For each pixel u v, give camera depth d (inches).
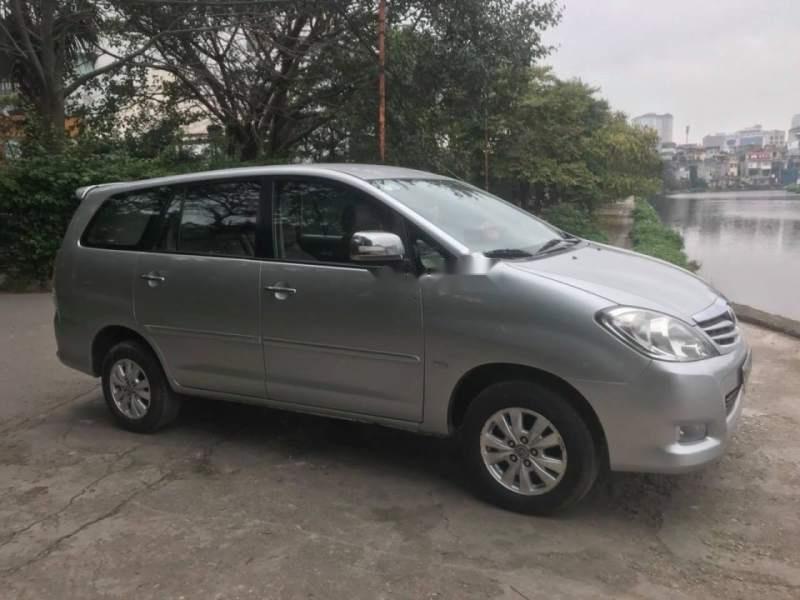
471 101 640.4
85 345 203.9
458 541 137.6
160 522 147.4
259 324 171.5
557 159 1015.6
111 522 147.9
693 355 135.5
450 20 586.9
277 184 173.5
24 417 215.3
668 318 136.9
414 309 150.9
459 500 154.7
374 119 615.8
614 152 1210.0
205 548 136.9
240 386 179.6
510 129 922.7
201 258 181.2
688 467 133.3
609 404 134.2
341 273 160.4
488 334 143.0
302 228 168.4
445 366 148.8
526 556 132.0
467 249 150.3
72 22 546.6
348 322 158.7
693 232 1269.7
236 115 682.8
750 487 159.0
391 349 154.5
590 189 1048.2
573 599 118.9
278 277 168.1
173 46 624.1
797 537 137.9
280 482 165.8
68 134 531.8
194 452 185.2
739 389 150.6
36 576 128.7
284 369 170.7
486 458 149.5
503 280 143.9
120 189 200.7
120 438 196.2
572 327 136.3
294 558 132.6
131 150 644.1
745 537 138.2
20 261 446.0
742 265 778.2
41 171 436.5
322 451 183.9
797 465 169.6
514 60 621.3
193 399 226.7
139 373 197.2
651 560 130.5
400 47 572.1
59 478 170.4
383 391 158.1
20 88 583.5
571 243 183.6
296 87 639.8
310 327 163.9
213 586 124.4
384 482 164.6
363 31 581.6
